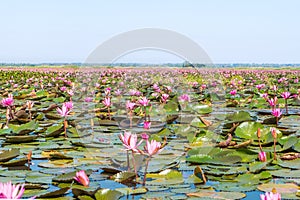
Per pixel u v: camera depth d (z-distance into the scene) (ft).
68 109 15.99
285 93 21.91
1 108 24.57
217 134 15.26
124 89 41.29
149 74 68.03
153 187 9.25
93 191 8.27
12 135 15.75
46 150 13.32
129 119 20.53
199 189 9.05
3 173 10.43
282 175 10.06
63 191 8.44
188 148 13.28
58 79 57.98
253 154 12.16
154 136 14.75
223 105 22.03
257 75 75.56
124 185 9.46
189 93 34.68
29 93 35.68
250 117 18.47
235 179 9.93
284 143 13.34
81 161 11.76
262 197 6.42
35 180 9.69
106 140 14.61
